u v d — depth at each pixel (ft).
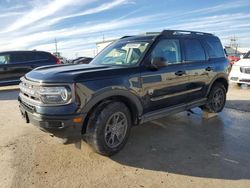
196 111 21.43
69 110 11.16
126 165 12.07
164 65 13.98
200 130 16.83
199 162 12.38
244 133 16.29
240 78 32.01
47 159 12.61
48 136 15.57
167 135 15.90
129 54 14.89
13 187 10.26
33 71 13.61
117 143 13.00
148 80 13.88
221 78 19.66
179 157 12.90
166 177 11.05
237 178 10.94
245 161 12.47
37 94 11.50
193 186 10.35
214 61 18.89
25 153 13.26
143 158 12.77
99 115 12.09
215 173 11.35
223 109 22.21
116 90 12.43
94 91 11.74
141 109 13.82
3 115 21.18
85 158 12.73
